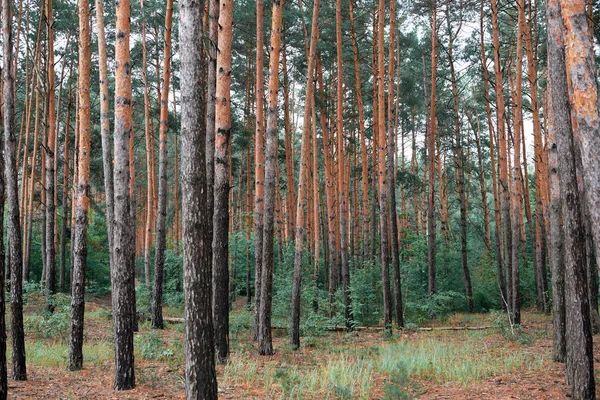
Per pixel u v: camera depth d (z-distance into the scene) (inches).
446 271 1077.1
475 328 711.1
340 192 756.6
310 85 576.1
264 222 509.0
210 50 480.7
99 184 1212.5
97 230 1428.4
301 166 560.4
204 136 245.0
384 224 682.2
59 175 1208.2
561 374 373.4
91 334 613.6
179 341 535.8
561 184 314.7
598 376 346.6
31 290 769.6
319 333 654.5
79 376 372.2
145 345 458.6
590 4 572.7
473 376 372.5
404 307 826.8
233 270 1057.5
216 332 449.7
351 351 515.2
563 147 313.1
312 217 1176.2
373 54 943.0
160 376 372.8
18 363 348.5
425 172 1254.3
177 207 1187.3
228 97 451.8
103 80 469.1
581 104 213.6
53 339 557.3
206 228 241.3
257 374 392.8
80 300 402.0
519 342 555.8
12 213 351.6
